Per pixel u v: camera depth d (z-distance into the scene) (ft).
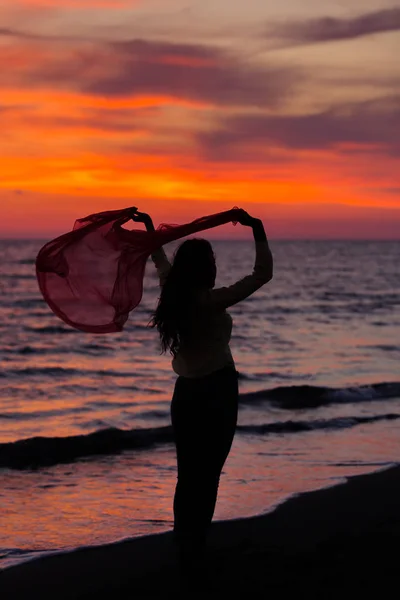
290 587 12.93
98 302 12.98
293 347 67.82
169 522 18.20
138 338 75.36
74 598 12.93
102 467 23.88
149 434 28.32
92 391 42.06
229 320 12.61
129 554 15.48
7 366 52.75
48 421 32.68
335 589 12.78
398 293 161.68
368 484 21.63
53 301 12.86
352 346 68.95
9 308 109.40
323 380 48.49
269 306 124.67
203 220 12.75
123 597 12.92
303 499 19.86
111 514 18.79
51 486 21.47
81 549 15.76
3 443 25.91
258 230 12.62
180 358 12.56
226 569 13.99
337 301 137.80
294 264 325.01
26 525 17.72
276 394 39.47
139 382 45.93
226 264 295.48
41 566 14.67
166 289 12.42
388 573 13.67
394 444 28.07
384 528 17.16
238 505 19.31
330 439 28.78
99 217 12.93
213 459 12.60
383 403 38.40
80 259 12.91
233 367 12.66
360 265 325.62
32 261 275.59
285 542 16.07
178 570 14.46
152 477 22.76
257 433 29.63
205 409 12.34
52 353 62.44
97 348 66.39
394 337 77.61
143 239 12.83
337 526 17.38
